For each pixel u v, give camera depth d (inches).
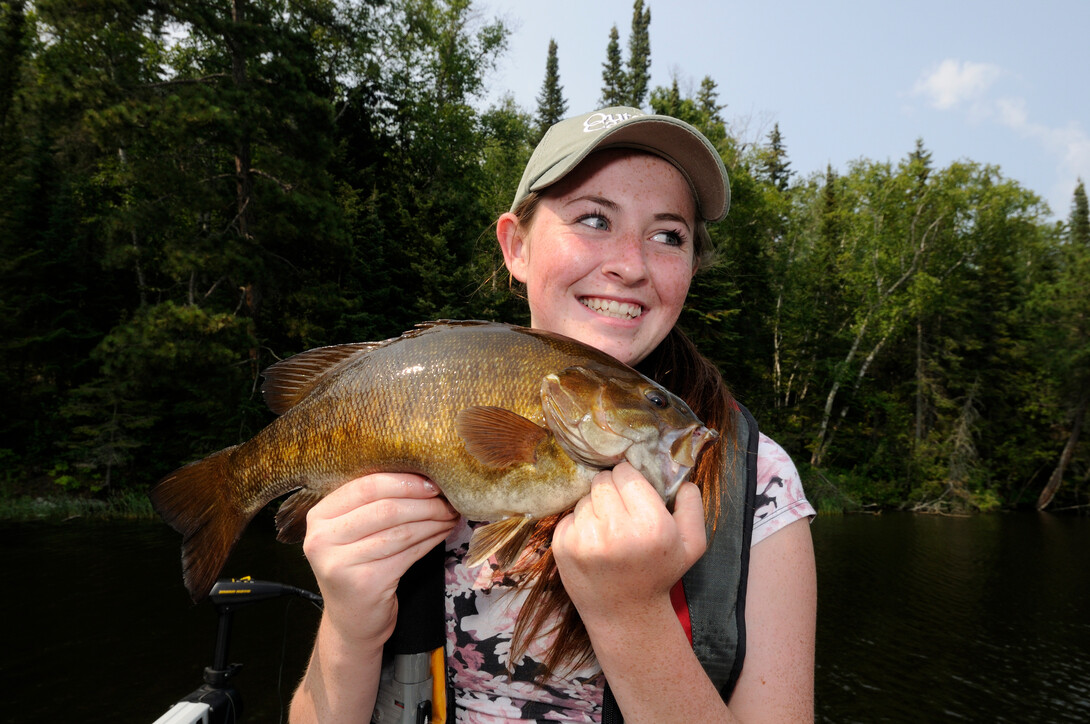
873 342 1494.8
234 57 798.5
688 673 51.3
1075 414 1456.7
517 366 65.5
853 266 1503.4
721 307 995.9
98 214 1080.8
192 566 74.4
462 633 69.7
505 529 62.2
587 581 50.1
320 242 804.0
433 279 910.4
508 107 1785.2
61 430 919.0
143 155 769.6
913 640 474.6
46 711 303.6
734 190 1230.3
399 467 65.6
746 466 70.3
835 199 1612.9
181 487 76.0
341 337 853.8
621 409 63.3
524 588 68.2
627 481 52.0
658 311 74.3
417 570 67.7
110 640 382.6
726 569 64.6
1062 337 1512.1
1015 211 1518.2
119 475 849.5
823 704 369.7
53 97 706.2
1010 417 1507.1
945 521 1127.6
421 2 1294.3
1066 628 515.5
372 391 67.2
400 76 1280.8
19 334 957.8
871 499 1273.4
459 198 1016.9
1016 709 370.6
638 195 71.4
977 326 1568.7
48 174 1022.4
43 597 455.5
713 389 77.8
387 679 68.2
